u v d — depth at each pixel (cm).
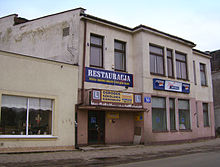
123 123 1697
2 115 1181
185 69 2125
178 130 1927
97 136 1559
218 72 2831
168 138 1834
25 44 1831
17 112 1231
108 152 1309
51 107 1354
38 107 1306
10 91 1201
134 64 1812
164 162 1007
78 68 1486
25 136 1233
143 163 990
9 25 1958
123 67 1788
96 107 1433
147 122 1706
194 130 2059
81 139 1462
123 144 1662
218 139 2314
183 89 2020
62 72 1402
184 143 1905
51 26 1697
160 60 1922
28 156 1110
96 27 1636
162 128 1844
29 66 1279
